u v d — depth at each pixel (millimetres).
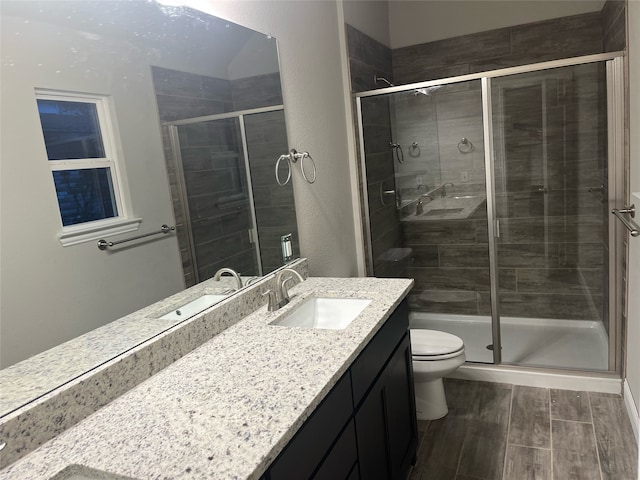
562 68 2729
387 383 1759
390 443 1769
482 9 3408
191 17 1686
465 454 2217
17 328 1094
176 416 1130
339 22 2898
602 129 2732
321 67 2668
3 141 1071
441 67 3576
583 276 3271
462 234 3402
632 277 2297
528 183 3297
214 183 1794
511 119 3209
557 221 3283
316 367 1320
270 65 2164
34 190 1134
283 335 1599
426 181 3402
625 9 2361
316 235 2607
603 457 2102
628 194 2412
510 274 3473
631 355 2346
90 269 1272
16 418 1020
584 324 3322
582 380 2668
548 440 2258
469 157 3221
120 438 1059
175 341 1477
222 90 1844
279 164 2232
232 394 1214
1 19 1067
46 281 1157
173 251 1571
